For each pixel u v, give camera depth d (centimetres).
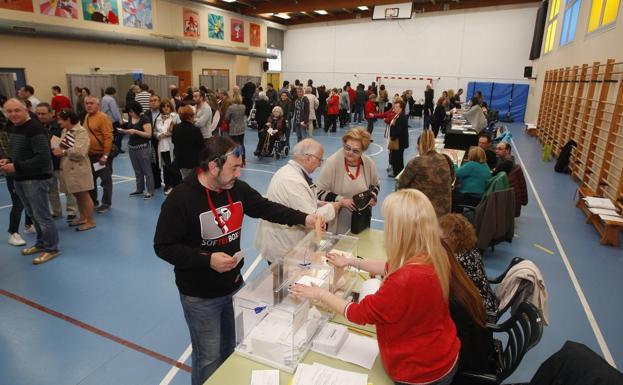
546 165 907
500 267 418
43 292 348
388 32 1934
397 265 155
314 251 226
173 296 347
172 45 1415
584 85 821
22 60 1019
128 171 789
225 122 843
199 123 635
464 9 1752
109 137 520
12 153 366
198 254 175
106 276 378
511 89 1728
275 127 904
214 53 1734
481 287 239
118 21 1255
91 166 497
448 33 1808
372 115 1159
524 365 275
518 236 503
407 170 369
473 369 197
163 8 1423
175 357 271
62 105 934
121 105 1229
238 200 198
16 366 260
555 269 418
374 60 2000
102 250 433
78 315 316
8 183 421
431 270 149
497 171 546
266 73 2153
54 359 267
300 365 163
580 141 780
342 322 199
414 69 1914
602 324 323
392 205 153
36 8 1022
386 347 156
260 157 924
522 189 511
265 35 2042
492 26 1717
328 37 2095
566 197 670
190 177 184
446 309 159
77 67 1154
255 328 173
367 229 317
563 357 154
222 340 212
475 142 777
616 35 636
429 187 358
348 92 1588
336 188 314
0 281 366
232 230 193
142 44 1295
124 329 300
